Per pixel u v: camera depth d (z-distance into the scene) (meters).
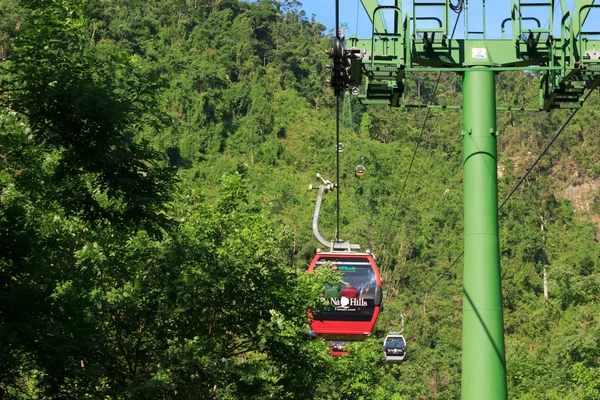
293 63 173.75
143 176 10.42
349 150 143.38
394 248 114.06
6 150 11.95
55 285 11.05
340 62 10.88
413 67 10.55
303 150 147.50
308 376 16.45
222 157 139.25
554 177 127.69
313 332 18.00
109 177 10.05
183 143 136.38
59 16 10.75
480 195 9.77
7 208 11.09
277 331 15.70
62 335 10.31
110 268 15.70
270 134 150.12
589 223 119.94
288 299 16.42
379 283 18.14
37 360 10.16
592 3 10.41
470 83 10.29
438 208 127.62
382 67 10.70
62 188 10.66
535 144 130.62
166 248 15.87
